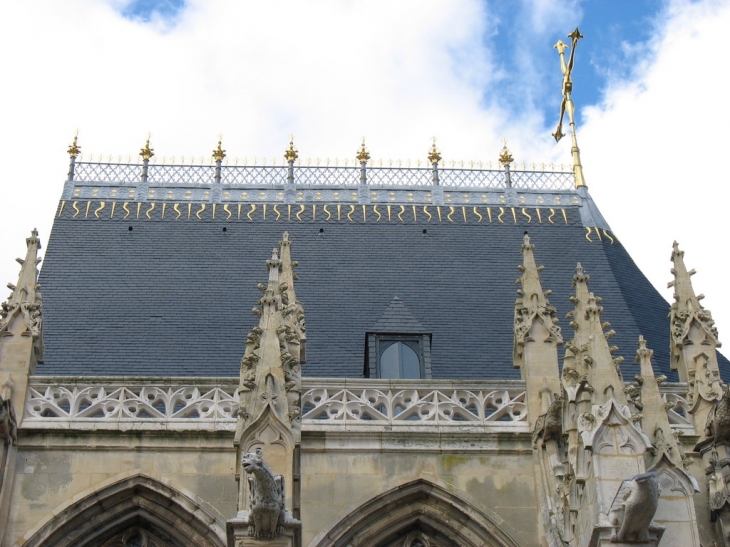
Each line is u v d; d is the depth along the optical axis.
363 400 40.06
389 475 38.75
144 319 47.12
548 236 53.84
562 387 36.41
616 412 33.81
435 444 39.25
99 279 49.34
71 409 39.31
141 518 38.09
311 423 39.28
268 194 55.62
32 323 40.53
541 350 40.97
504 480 38.88
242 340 46.28
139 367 44.66
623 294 50.25
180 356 45.28
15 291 41.16
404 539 38.47
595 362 35.12
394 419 39.75
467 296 49.53
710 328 42.38
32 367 40.22
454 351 46.12
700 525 38.22
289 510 34.62
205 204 54.59
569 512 34.97
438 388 40.59
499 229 54.09
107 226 52.69
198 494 38.12
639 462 33.16
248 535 33.03
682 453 35.09
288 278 42.03
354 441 39.16
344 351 45.84
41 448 38.50
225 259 51.22
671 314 43.09
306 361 45.09
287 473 35.34
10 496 37.62
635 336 47.66
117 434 38.81
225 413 39.47
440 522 38.47
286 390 36.69
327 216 54.31
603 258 52.53
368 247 52.38
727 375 46.53
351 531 37.91
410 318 46.41
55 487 37.94
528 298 41.97
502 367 45.53
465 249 52.62
